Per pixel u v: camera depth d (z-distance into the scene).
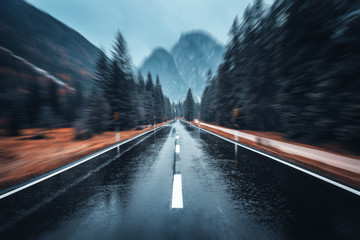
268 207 2.43
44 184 3.44
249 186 3.18
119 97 19.86
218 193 2.90
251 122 15.10
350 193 2.82
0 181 3.72
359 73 5.80
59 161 5.41
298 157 5.27
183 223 2.09
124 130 20.23
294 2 8.18
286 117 8.98
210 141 9.50
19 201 2.73
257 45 13.38
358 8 5.69
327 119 6.69
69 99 39.44
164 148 7.45
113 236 1.90
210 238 1.84
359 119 5.87
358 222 2.04
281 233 1.89
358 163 3.59
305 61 7.67
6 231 1.99
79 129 12.62
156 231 1.96
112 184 3.40
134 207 2.49
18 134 17.19
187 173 4.00
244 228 1.99
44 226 2.09
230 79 19.34
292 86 8.53
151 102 37.31
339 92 6.28
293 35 8.31
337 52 6.33
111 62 19.72
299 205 2.47
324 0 6.70
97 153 6.53
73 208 2.50
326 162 4.29
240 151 6.60
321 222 2.06
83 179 3.70
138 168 4.49
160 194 2.90
